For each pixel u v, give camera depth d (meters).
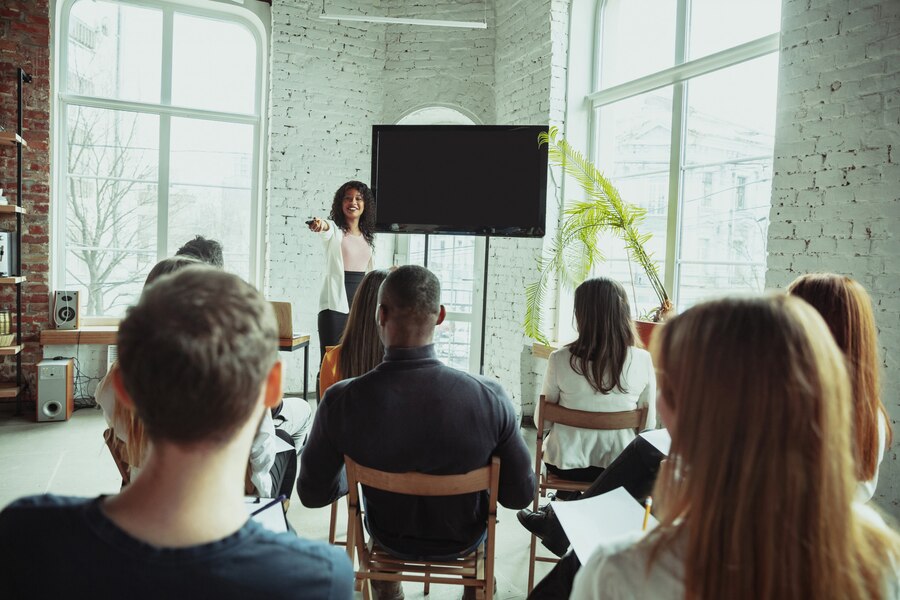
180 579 0.62
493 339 5.41
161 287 0.66
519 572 2.69
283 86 5.46
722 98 3.71
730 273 3.65
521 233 4.17
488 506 1.81
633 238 3.91
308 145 5.56
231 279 0.69
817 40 2.84
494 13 5.41
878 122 2.60
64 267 5.28
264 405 0.73
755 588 0.64
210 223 5.68
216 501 0.65
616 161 4.62
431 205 4.27
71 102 5.21
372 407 1.64
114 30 5.33
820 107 2.83
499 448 1.73
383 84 5.73
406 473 1.65
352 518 1.76
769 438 0.64
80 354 5.16
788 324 0.66
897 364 2.53
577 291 2.43
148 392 0.62
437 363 1.67
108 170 5.37
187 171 5.58
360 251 4.48
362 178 5.72
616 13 4.66
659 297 3.83
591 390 2.41
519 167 4.16
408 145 4.27
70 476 3.60
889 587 0.70
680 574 0.69
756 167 3.48
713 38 3.82
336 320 4.39
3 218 4.84
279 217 5.54
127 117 5.39
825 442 0.64
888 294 2.56
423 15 5.58
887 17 2.56
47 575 0.62
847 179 2.71
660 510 0.75
